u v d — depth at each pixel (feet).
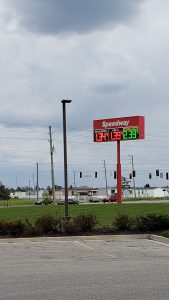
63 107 74.18
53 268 39.34
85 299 26.99
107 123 203.62
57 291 29.32
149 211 112.88
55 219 69.97
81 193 528.63
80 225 69.51
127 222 71.05
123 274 35.83
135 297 27.48
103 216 99.40
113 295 28.04
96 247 56.08
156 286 30.81
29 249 54.19
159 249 53.83
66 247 56.24
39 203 296.51
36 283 32.12
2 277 34.71
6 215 111.96
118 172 197.36
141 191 500.33
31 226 68.33
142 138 195.21
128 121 196.85
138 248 54.85
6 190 456.86
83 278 34.09
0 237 64.90
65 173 72.54
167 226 69.51
